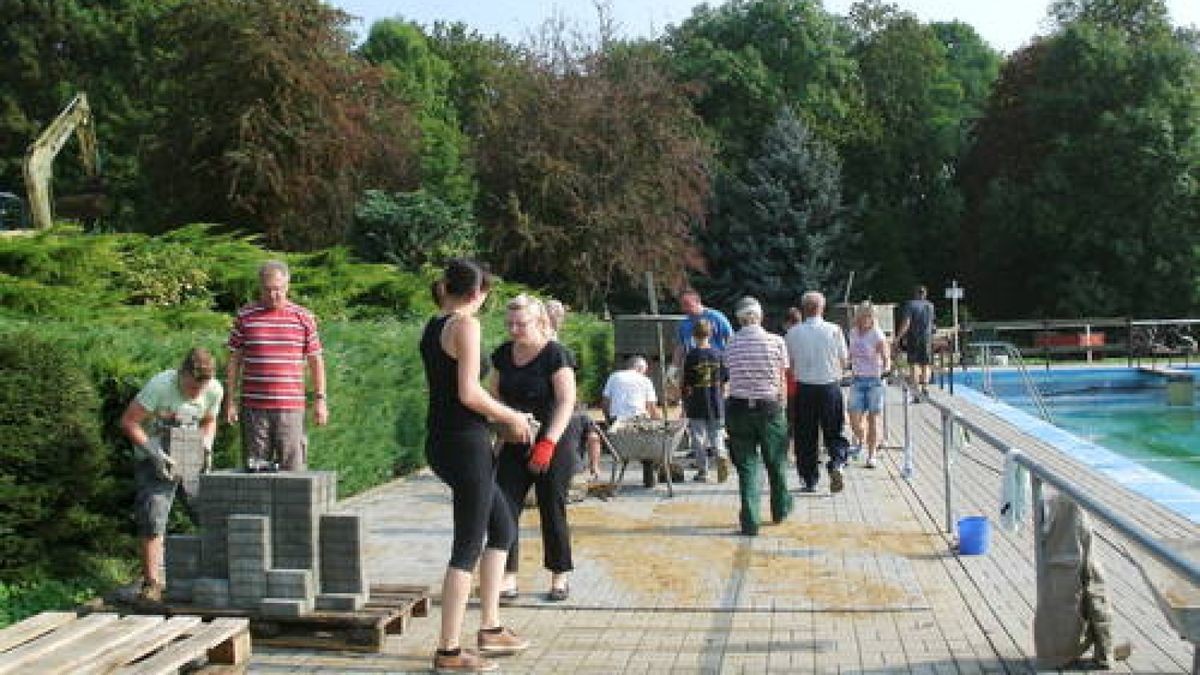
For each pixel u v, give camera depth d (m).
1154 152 45.19
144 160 29.41
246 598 6.91
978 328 37.25
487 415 6.36
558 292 34.31
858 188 54.78
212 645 5.54
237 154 26.89
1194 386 30.03
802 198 46.22
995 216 48.72
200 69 27.84
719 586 8.28
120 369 8.70
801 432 12.33
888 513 11.05
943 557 9.13
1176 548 5.67
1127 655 6.34
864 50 63.66
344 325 13.41
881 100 61.34
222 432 9.45
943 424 10.01
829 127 54.31
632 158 34.50
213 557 7.06
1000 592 8.01
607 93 34.31
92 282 16.19
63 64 44.28
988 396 25.62
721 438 13.10
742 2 59.16
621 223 33.81
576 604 7.83
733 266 46.34
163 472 7.61
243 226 28.05
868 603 7.77
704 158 36.50
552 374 7.38
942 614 7.47
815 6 57.97
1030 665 6.38
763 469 13.98
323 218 29.02
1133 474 13.39
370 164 31.73
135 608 7.08
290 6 28.23
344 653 6.75
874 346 14.18
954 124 57.41
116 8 44.44
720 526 10.48
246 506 6.99
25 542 7.98
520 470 7.57
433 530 10.51
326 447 11.78
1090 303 46.59
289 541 6.94
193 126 27.59
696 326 13.09
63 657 5.09
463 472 6.31
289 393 8.52
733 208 46.16
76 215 35.31
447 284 6.40
